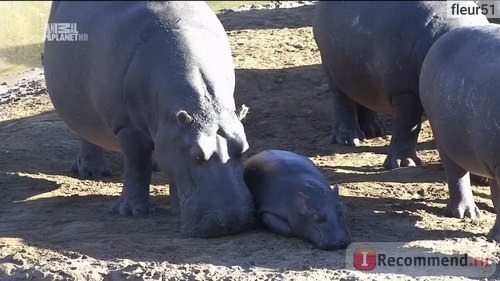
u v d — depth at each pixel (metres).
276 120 26.91
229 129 17.03
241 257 16.14
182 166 17.02
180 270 15.58
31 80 33.69
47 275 15.70
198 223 16.91
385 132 25.94
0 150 24.33
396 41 21.20
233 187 16.88
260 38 35.16
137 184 18.88
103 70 18.33
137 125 18.27
